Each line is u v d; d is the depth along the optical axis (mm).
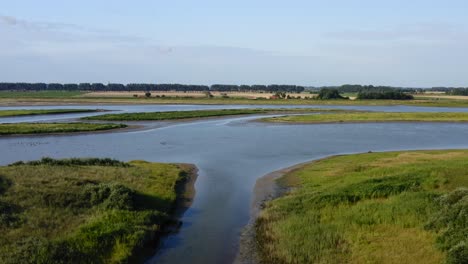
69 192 21625
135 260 16156
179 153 42000
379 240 16812
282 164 35781
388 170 28750
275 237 18031
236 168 33969
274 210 21562
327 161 35875
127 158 39469
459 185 23422
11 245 15703
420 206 19859
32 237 16359
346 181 26125
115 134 57688
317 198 22438
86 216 19375
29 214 18766
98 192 21562
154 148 45344
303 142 49969
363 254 15570
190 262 16234
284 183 28266
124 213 19641
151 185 25781
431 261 14719
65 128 59531
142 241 17203
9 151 43500
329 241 16844
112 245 16594
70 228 17891
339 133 59250
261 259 16297
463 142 51344
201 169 33594
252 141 50688
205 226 20156
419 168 28062
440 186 23625
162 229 19625
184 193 25969
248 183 28672
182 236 18875
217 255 16844
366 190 23094
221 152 42375
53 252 15180
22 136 54531
